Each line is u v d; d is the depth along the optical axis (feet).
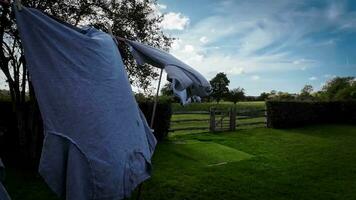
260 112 62.08
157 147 39.04
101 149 10.69
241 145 42.63
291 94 106.11
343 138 50.31
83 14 28.50
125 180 10.99
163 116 43.83
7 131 32.63
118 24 29.55
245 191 24.02
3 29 25.25
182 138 46.57
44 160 10.48
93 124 10.84
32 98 27.73
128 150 11.35
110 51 12.36
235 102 138.51
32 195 21.58
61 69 11.18
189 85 14.17
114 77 11.97
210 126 53.26
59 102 10.89
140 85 33.86
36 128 28.27
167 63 14.96
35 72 11.09
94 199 10.39
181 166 30.60
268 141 46.09
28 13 11.28
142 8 30.91
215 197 22.58
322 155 37.24
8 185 23.30
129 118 11.93
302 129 59.52
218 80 138.41
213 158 34.78
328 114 68.90
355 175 29.14
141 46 15.64
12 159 30.63
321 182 26.91
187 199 21.98
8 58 26.94
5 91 32.76
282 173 29.22
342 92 95.45
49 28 11.38
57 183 10.50
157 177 26.37
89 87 11.24
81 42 11.66
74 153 10.45
